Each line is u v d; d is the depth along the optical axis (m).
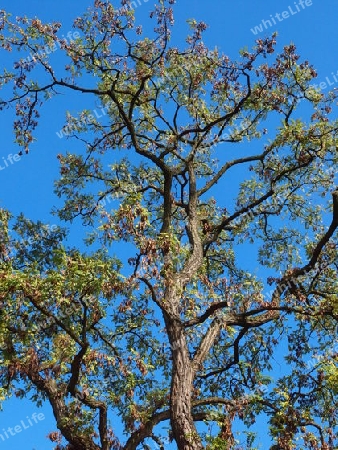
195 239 18.88
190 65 21.14
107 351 18.16
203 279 18.28
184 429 14.52
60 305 14.94
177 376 15.36
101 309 15.32
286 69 20.20
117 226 14.77
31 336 15.80
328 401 17.14
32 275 14.84
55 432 15.84
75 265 14.55
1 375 16.62
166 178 19.16
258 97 20.48
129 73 20.53
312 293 17.44
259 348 20.23
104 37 19.44
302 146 19.25
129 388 16.77
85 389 15.69
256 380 18.67
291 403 16.89
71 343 16.56
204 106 21.81
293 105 20.28
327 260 19.22
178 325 16.12
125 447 15.52
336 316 17.08
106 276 14.49
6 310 15.04
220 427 14.76
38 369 16.50
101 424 15.67
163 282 15.70
